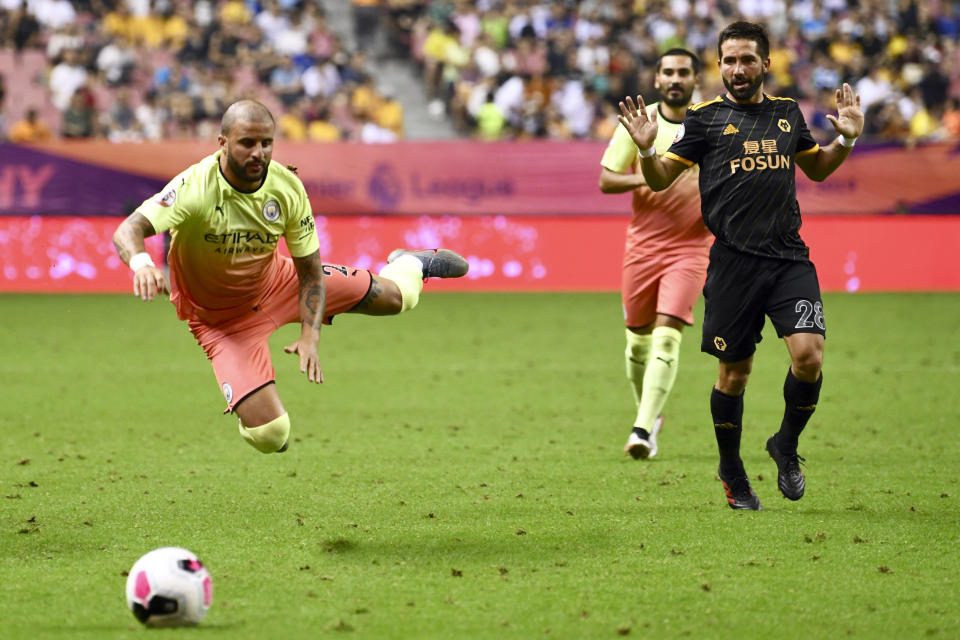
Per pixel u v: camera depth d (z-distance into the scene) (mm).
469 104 75312
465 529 18953
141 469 24047
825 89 76750
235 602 15078
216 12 79438
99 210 61844
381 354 42375
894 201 61906
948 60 79125
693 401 33125
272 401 18484
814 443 26844
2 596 15344
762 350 43688
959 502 20859
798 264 19391
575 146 62594
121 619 14414
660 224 25516
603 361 40594
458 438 27641
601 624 14258
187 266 18438
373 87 75000
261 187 17750
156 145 61375
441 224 62375
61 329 48875
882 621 14352
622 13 80625
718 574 16328
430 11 81625
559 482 22703
